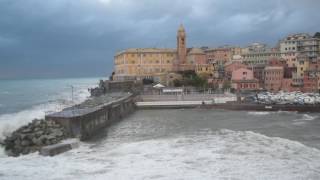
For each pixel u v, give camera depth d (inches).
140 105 7726.4
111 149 3368.6
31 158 3107.8
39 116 5201.8
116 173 2593.5
